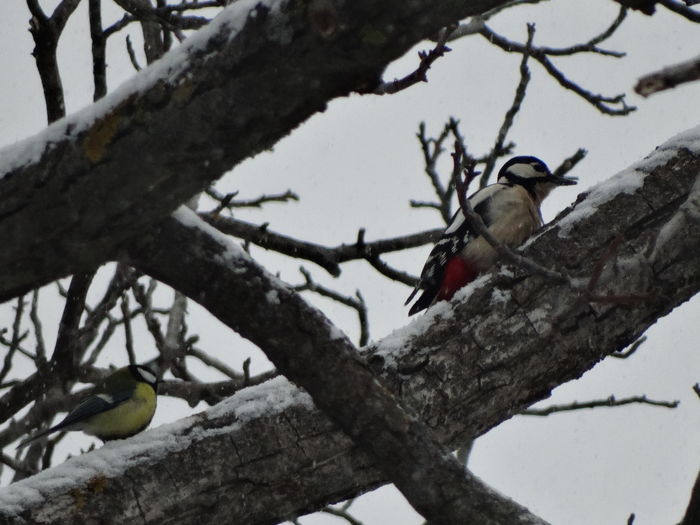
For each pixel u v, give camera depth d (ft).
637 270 26.84
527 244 27.55
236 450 24.90
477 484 22.21
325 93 17.80
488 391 26.07
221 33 17.90
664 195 27.68
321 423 25.26
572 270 26.94
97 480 24.08
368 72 17.39
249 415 25.32
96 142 18.67
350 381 22.47
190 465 24.61
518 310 26.58
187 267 22.11
